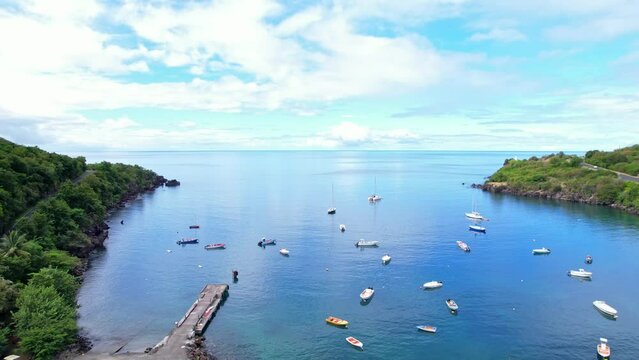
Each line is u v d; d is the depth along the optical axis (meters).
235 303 99.75
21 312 73.06
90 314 94.25
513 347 80.12
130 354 75.69
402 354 77.94
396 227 179.88
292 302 100.12
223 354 77.56
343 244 152.00
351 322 90.00
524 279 114.38
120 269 124.69
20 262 92.19
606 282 112.06
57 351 75.31
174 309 97.25
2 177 134.38
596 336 83.94
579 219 190.88
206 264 129.88
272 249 146.50
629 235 160.62
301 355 77.50
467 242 152.75
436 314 93.44
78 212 144.62
